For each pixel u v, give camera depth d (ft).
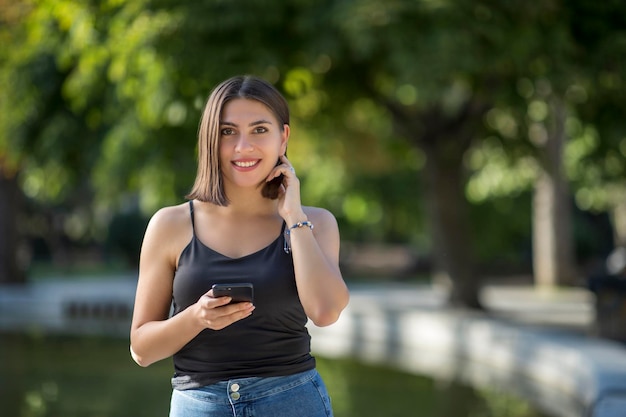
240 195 11.10
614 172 58.49
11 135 53.78
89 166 54.44
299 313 10.87
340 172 96.22
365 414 31.50
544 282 87.30
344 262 112.57
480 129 57.00
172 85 37.76
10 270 79.92
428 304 66.95
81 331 56.70
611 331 43.24
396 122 57.06
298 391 10.77
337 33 40.55
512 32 40.86
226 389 10.59
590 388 31.14
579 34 45.85
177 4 37.86
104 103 48.44
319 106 56.24
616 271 45.39
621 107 51.96
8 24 46.01
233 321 10.09
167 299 11.10
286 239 11.00
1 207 79.51
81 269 117.91
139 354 10.73
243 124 11.00
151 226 11.14
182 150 45.03
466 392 36.11
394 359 45.75
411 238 119.03
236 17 37.83
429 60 37.60
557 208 86.22
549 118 51.80
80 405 32.35
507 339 42.70
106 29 37.24
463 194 58.08
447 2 38.14
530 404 33.45
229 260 10.79
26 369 40.57
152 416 30.60
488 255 99.40
